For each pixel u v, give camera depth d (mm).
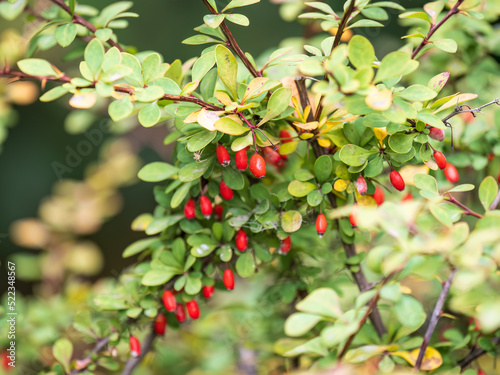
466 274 526
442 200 575
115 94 573
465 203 701
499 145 651
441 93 704
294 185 601
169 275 609
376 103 538
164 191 632
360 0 603
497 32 712
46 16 656
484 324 520
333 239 678
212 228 614
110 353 632
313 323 542
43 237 810
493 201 573
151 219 654
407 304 542
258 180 625
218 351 714
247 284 743
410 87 570
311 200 598
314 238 647
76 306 709
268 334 696
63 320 700
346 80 542
